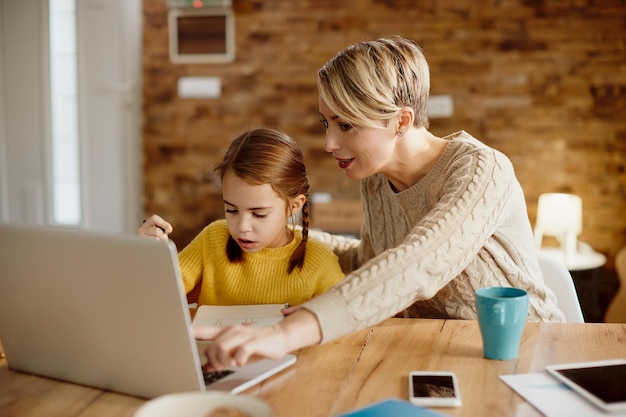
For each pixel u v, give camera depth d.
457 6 3.81
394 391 0.97
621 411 0.88
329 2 3.93
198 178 4.16
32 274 0.99
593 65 3.74
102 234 0.92
